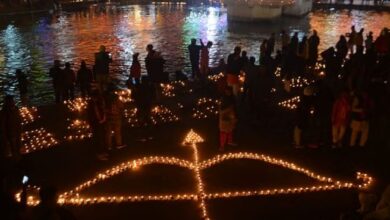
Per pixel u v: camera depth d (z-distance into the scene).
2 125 11.95
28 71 25.97
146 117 15.34
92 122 12.27
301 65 21.38
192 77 21.97
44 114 17.27
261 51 21.80
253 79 15.62
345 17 48.91
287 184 11.07
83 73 18.91
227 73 17.61
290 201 10.27
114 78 23.95
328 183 11.09
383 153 12.74
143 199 10.40
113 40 35.56
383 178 11.30
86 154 13.12
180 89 19.92
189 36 37.03
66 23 45.53
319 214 9.71
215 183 11.14
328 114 13.02
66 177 11.53
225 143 13.45
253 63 17.52
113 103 12.98
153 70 18.14
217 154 12.86
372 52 20.05
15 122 11.99
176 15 51.75
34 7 54.25
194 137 14.14
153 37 36.75
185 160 12.48
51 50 31.94
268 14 43.97
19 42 35.03
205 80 21.03
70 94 19.52
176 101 18.27
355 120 12.83
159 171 11.85
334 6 57.75
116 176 11.59
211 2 64.19
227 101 12.75
